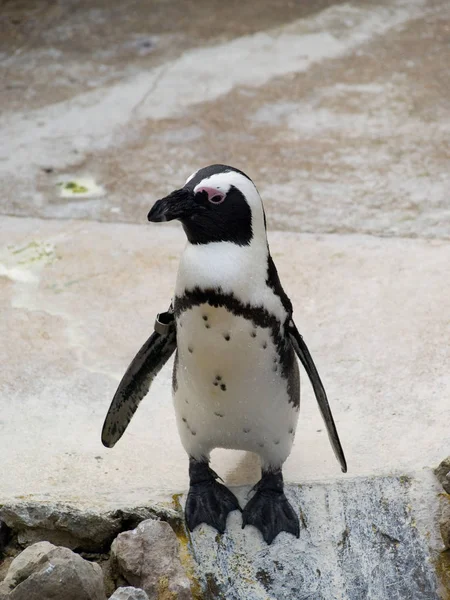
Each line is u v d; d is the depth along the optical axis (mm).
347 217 12406
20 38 18266
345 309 10375
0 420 8703
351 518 7391
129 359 9750
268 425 7031
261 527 7238
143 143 14500
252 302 6383
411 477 7641
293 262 11312
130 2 19797
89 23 18859
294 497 7508
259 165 13812
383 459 8039
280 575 7047
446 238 11797
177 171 13727
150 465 8109
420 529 7336
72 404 8992
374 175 13477
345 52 17516
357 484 7590
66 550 6461
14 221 12461
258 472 7973
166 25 18766
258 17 19078
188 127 14961
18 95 16141
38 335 10086
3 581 6590
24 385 9242
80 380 9359
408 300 10469
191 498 7383
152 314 10492
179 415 7230
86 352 9836
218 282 6266
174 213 6191
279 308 6613
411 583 7078
